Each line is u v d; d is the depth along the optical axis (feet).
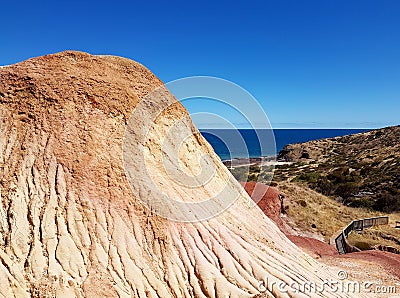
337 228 85.30
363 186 130.00
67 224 27.78
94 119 34.55
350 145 247.91
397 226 93.91
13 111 33.58
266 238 38.73
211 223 33.96
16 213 27.35
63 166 30.71
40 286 24.12
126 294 25.52
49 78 36.73
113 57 46.21
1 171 29.58
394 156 164.76
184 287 27.94
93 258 26.68
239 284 29.25
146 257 28.32
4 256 24.99
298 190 108.47
